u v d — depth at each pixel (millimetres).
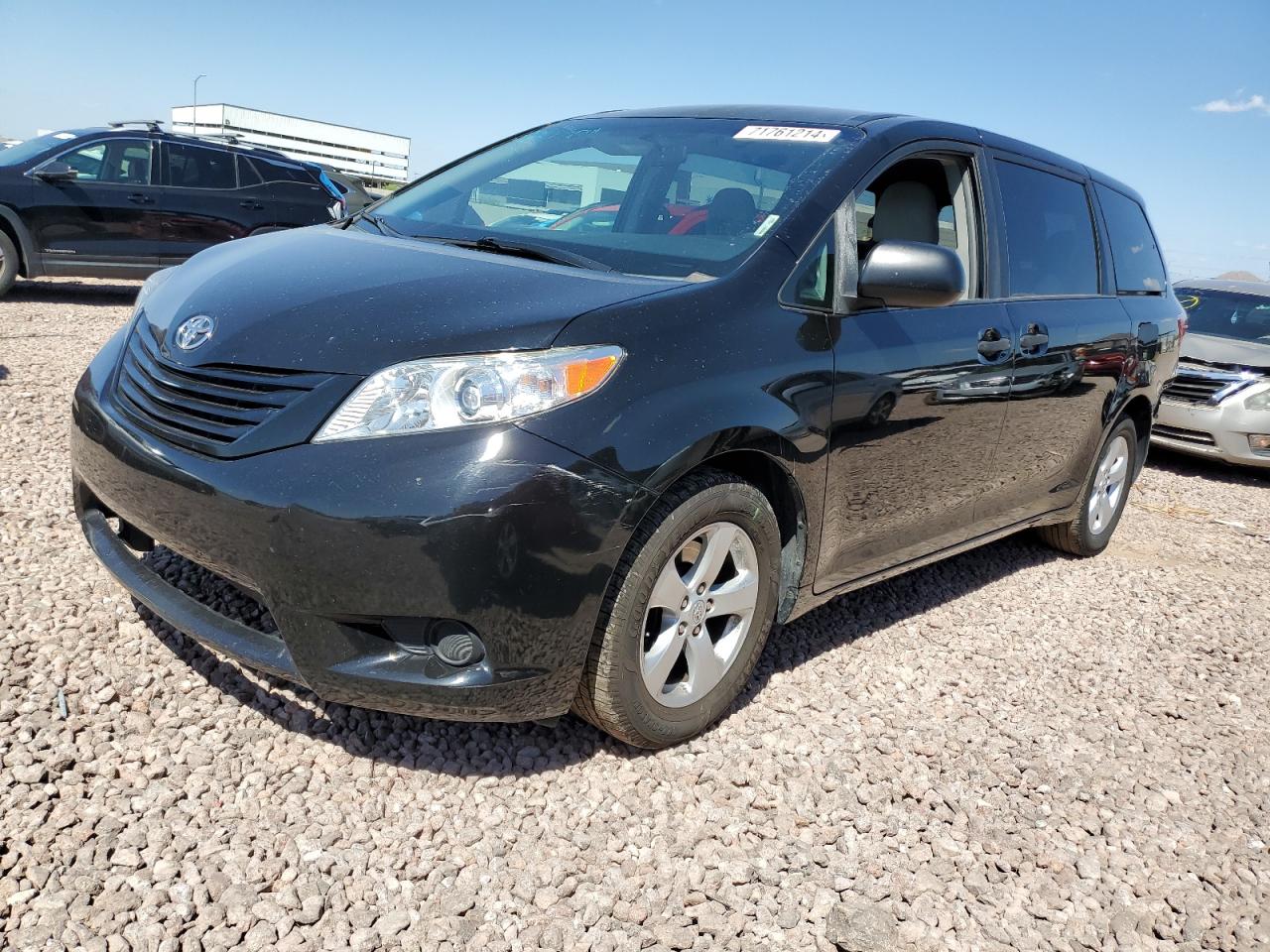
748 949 2080
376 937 1956
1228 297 9359
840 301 2924
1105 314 4395
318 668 2213
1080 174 4539
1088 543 5043
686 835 2393
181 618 2447
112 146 9922
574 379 2244
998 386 3531
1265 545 6070
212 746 2461
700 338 2498
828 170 3061
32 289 10773
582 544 2215
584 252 2889
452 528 2105
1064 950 2209
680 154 3316
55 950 1793
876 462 3035
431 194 3562
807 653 3451
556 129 3830
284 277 2633
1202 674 3836
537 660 2254
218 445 2256
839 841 2455
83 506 2848
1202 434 8242
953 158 3604
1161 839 2664
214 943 1883
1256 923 2377
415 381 2186
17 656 2717
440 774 2490
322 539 2123
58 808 2156
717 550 2605
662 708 2596
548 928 2049
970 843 2531
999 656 3715
